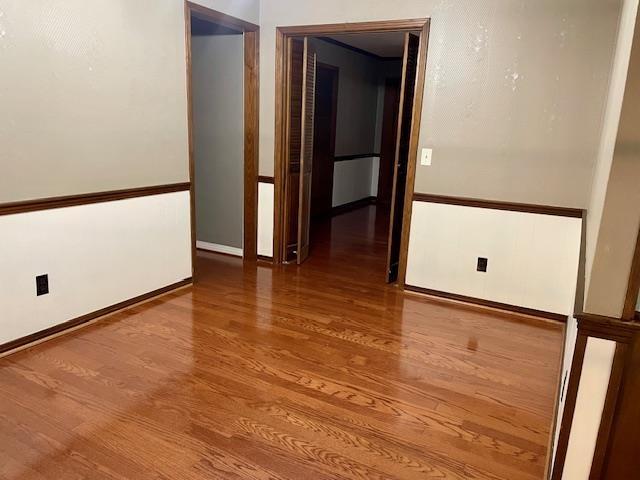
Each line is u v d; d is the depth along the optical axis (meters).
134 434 1.98
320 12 3.77
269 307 3.38
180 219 3.57
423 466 1.87
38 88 2.52
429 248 3.66
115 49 2.89
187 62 3.41
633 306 1.39
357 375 2.51
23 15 2.40
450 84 3.37
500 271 3.45
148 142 3.20
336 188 6.94
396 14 3.48
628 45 1.37
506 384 2.48
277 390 2.34
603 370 1.46
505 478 1.82
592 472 1.56
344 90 6.65
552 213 3.21
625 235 1.35
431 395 2.36
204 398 2.25
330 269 4.32
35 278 2.64
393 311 3.40
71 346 2.69
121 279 3.17
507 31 3.14
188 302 3.41
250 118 4.18
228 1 3.70
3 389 2.25
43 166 2.60
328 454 1.91
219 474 1.78
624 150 1.31
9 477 1.72
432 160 3.53
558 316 3.31
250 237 4.44
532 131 3.19
